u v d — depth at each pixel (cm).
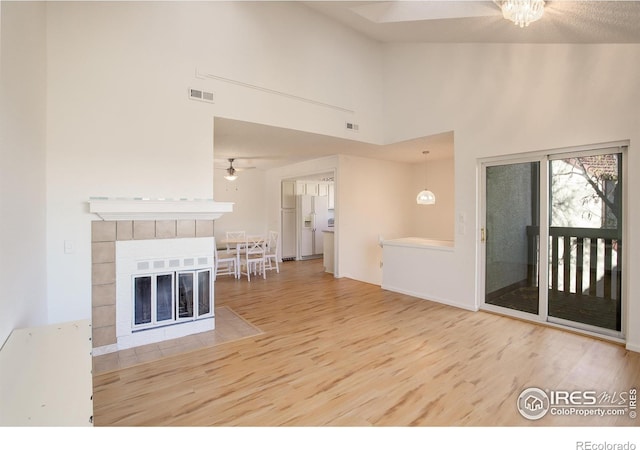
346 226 659
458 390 242
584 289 347
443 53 462
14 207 183
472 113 430
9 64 175
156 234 338
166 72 345
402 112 524
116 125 318
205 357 302
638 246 300
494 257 422
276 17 428
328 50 484
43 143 271
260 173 930
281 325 386
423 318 407
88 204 304
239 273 657
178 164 353
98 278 310
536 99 368
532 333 352
